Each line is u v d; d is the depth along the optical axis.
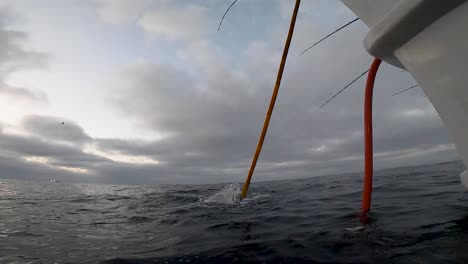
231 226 3.71
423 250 2.22
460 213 3.20
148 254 2.72
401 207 3.89
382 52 1.33
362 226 3.10
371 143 2.91
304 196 6.49
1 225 4.45
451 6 1.03
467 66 1.02
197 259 2.48
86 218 5.11
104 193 10.48
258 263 2.28
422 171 9.67
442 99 1.12
